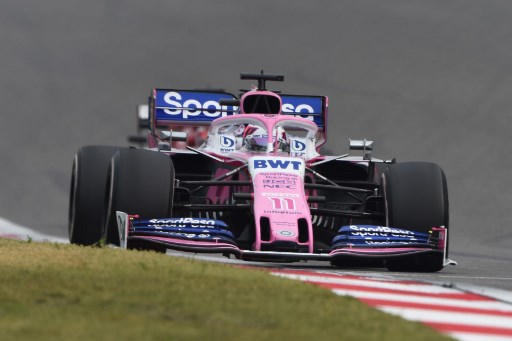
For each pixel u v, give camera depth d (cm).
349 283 2333
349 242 2888
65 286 1900
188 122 4300
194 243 2791
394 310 1883
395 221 3070
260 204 2886
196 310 1688
